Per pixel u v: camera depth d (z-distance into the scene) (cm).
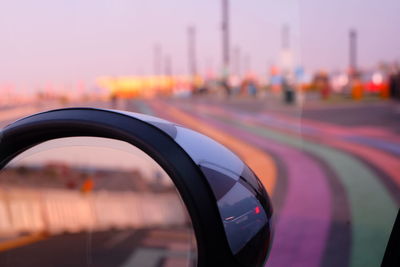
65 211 304
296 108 2358
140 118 157
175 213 329
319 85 3150
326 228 378
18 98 788
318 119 1598
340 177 604
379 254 316
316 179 591
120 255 269
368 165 697
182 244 287
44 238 277
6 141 160
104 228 314
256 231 154
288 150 884
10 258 243
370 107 2092
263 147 937
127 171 337
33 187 293
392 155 799
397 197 484
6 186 275
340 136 1101
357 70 2950
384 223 390
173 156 145
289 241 347
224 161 161
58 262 246
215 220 141
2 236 249
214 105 3044
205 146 161
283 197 491
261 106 2797
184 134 161
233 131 1324
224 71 3969
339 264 299
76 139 166
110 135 153
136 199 336
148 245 285
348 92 3155
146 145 147
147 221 322
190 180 143
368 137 1066
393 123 1323
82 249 272
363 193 504
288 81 2823
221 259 141
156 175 338
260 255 159
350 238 352
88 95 1336
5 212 258
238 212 149
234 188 153
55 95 1179
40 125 158
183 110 2419
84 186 339
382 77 2580
